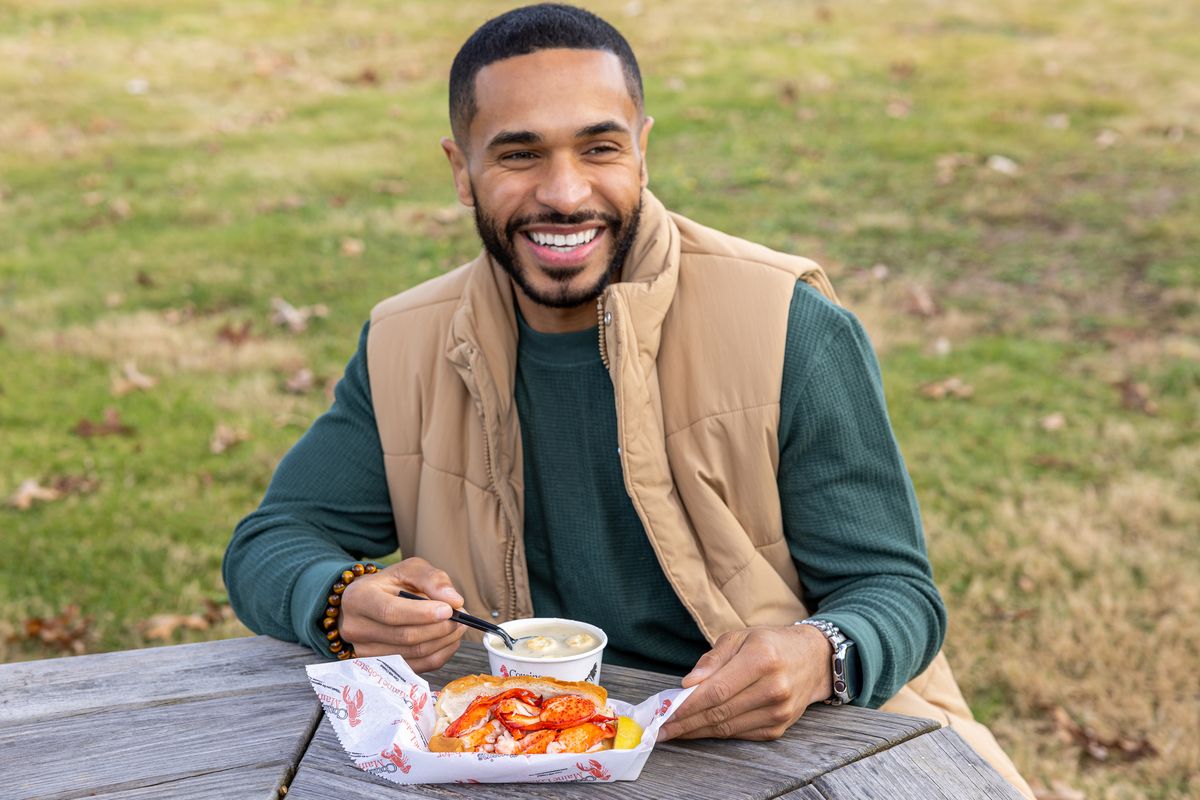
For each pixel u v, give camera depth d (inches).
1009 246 306.8
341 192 354.9
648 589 83.5
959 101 415.8
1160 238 306.5
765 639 64.2
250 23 548.4
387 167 373.7
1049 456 207.9
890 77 444.8
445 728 60.0
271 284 291.9
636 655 85.1
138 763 61.4
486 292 83.7
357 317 273.1
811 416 78.7
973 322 264.7
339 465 89.2
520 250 79.0
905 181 349.7
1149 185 341.7
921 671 76.8
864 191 343.6
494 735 58.8
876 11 536.7
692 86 437.1
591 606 84.2
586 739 58.4
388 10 569.0
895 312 269.6
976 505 191.9
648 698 65.6
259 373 246.4
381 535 91.9
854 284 283.0
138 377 241.4
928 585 76.8
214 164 381.1
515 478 84.2
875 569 77.6
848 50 477.4
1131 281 284.2
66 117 425.1
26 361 252.2
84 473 207.2
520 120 75.7
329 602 73.4
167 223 335.0
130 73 477.1
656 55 474.3
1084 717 140.4
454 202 344.5
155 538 185.2
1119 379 236.4
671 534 79.3
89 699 68.8
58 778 60.1
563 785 57.9
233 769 60.4
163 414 229.9
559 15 77.6
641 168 82.0
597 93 76.2
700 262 82.5
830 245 306.5
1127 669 148.5
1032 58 462.6
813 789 57.2
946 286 285.0
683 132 390.6
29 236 326.3
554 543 84.9
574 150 76.9
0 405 232.5
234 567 84.3
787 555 81.5
